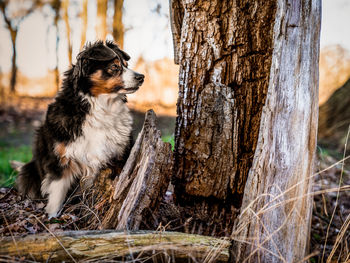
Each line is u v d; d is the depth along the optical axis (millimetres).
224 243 2129
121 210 2379
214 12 2496
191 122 2703
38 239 1915
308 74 2133
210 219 2691
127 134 3234
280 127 2113
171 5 2797
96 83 2980
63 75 3203
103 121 3049
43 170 3168
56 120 2928
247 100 2559
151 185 2324
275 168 2100
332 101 7406
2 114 11922
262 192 2115
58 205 2965
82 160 2992
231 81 2566
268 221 2055
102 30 9219
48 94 15477
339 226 3301
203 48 2584
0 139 9180
